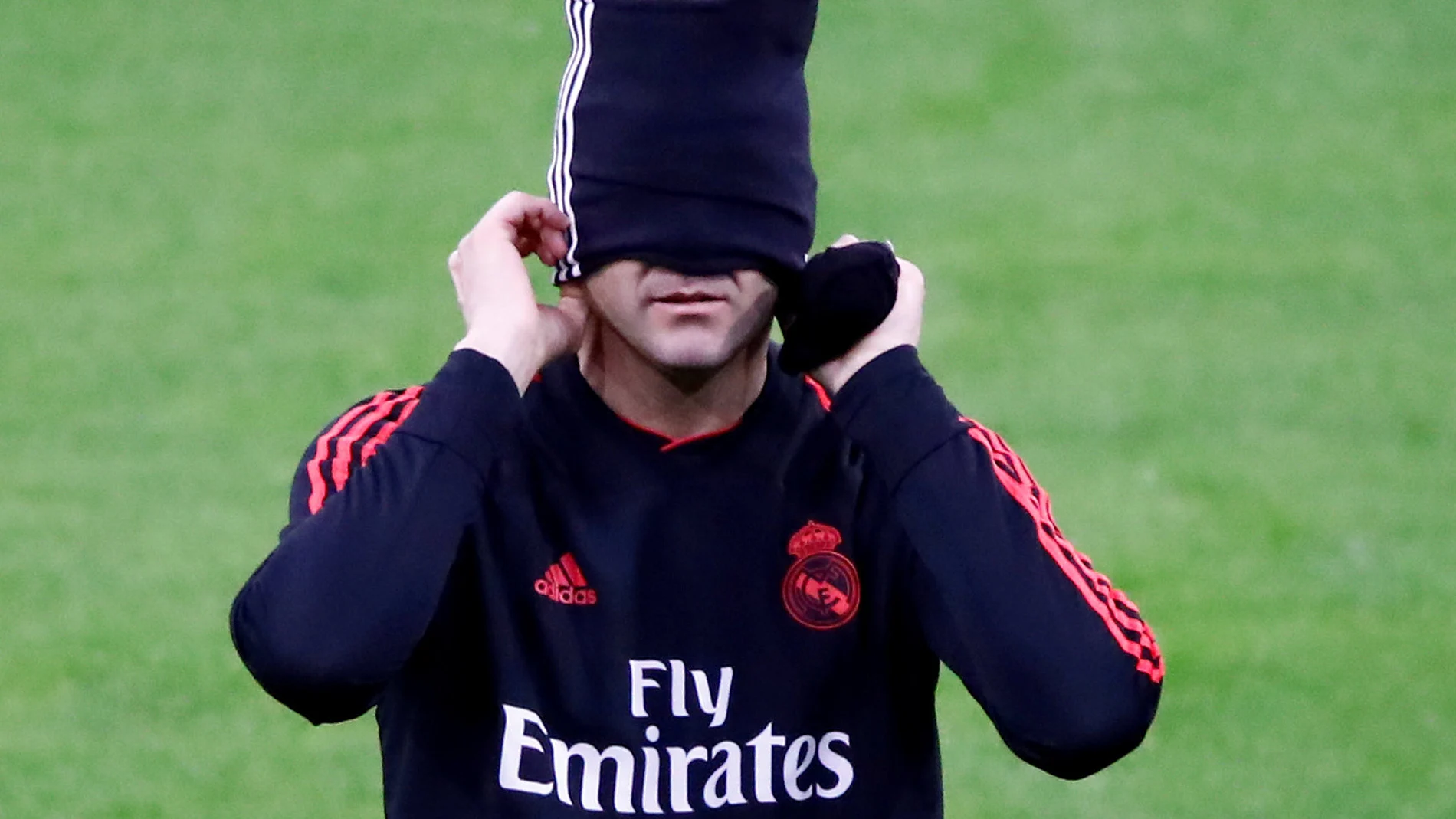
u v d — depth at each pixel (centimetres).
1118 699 869
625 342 872
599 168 847
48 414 2867
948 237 3488
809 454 898
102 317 3177
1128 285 3312
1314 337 3134
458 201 3619
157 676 2227
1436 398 2931
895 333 907
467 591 887
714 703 870
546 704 875
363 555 850
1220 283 3328
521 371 884
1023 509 887
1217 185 3722
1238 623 2338
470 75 4122
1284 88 4147
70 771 2052
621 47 845
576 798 867
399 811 893
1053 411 2884
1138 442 2792
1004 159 3794
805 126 874
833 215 3562
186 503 2625
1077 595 878
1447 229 3562
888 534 892
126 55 4225
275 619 850
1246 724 2148
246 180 3694
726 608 874
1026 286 3303
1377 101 4109
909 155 3803
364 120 3938
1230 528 2558
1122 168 3781
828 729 880
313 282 3303
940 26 4328
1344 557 2486
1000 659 866
